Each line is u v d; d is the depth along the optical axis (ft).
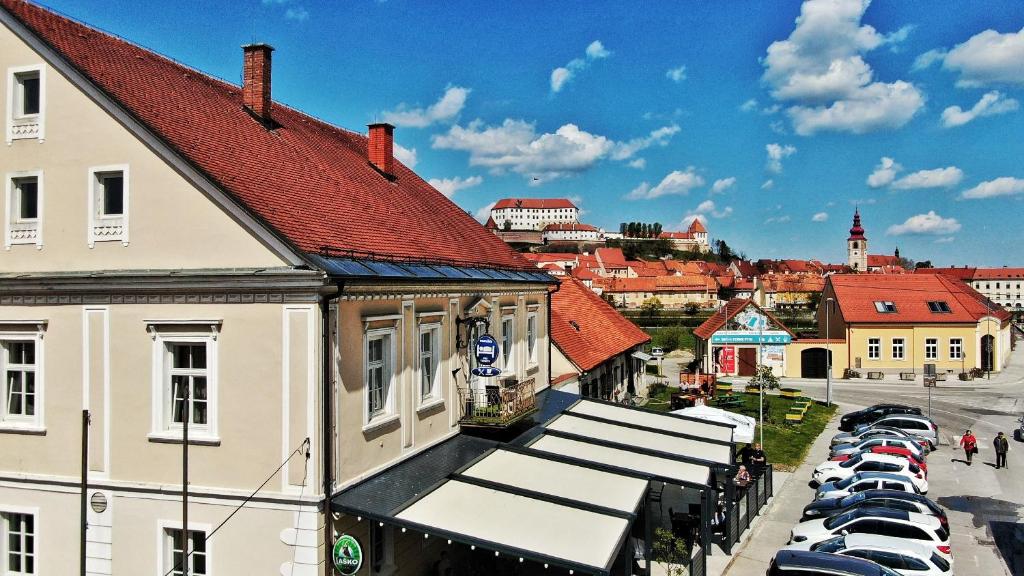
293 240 48.34
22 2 55.93
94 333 51.93
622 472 61.82
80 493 51.67
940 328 203.92
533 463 62.39
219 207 49.19
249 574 48.26
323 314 47.47
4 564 54.39
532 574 64.75
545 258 615.98
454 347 68.85
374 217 66.03
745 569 66.90
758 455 93.50
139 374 50.85
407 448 59.16
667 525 77.10
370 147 85.92
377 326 54.54
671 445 74.69
